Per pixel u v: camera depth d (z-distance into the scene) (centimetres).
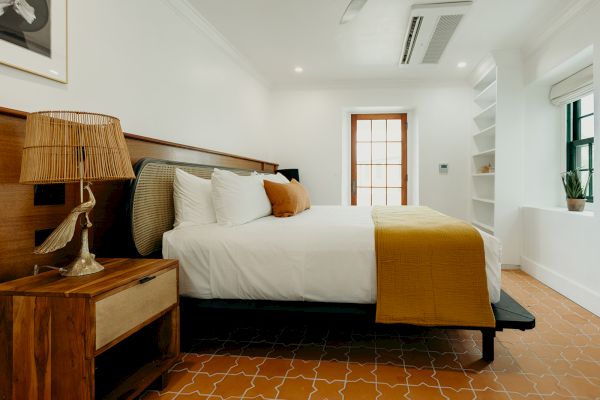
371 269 161
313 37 309
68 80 160
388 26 287
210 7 256
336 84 455
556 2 249
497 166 347
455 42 321
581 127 307
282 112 473
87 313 102
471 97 439
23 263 132
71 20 162
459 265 156
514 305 164
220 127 317
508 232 348
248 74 387
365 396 138
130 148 191
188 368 162
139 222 175
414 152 471
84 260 126
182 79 254
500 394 139
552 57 286
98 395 124
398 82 443
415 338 194
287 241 170
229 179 205
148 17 216
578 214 253
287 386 146
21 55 137
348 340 192
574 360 167
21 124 132
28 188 134
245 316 168
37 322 105
